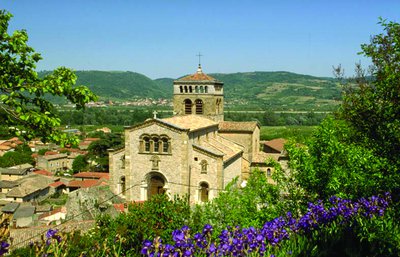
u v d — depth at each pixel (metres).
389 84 13.86
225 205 20.28
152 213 19.47
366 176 15.31
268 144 93.00
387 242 9.03
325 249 8.98
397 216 11.09
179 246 8.03
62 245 8.98
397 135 13.48
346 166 16.88
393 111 13.67
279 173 20.17
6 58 15.10
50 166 139.50
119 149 55.16
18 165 127.88
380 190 14.21
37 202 88.38
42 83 15.16
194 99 70.81
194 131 53.75
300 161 18.78
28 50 15.89
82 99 16.20
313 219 10.59
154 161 52.44
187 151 51.44
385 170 14.00
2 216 9.16
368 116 14.29
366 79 27.62
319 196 17.52
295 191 18.70
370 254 8.79
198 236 8.45
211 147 56.78
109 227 18.89
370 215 10.59
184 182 51.41
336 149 17.23
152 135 52.50
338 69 30.19
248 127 69.19
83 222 35.72
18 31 15.59
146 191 53.38
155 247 7.82
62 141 15.55
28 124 14.97
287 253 8.54
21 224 67.94
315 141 18.67
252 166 67.31
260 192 20.67
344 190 16.34
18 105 14.32
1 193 97.94
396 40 16.62
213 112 70.75
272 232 9.25
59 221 48.41
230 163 57.53
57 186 101.50
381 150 14.05
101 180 90.06
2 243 8.48
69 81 16.05
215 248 8.20
